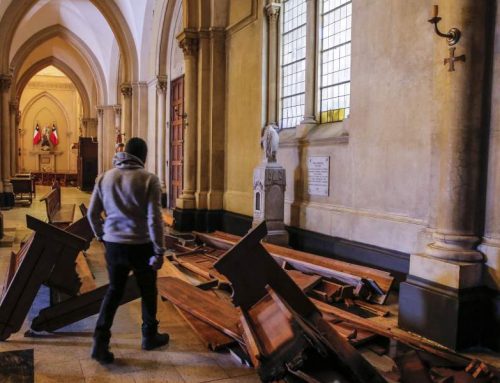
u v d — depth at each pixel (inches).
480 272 158.2
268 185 288.4
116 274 142.9
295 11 322.3
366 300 203.3
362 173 240.2
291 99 327.9
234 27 377.7
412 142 207.9
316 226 277.6
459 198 161.6
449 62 157.9
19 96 1056.8
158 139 581.3
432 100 190.9
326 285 211.9
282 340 109.7
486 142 159.8
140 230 142.6
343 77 274.8
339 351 111.3
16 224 454.9
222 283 225.8
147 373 135.6
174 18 534.9
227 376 134.8
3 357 144.7
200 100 397.4
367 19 233.9
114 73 872.9
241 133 370.0
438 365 138.9
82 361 142.9
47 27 861.2
